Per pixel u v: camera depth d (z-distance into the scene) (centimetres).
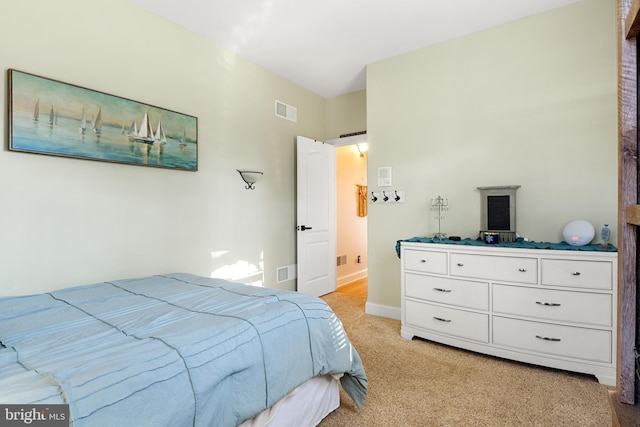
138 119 242
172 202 267
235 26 276
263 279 352
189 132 276
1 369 93
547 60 252
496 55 273
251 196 338
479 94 281
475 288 237
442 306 252
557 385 197
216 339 115
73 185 211
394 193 326
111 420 80
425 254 260
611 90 230
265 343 127
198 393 99
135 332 121
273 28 279
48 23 201
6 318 141
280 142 375
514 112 264
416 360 232
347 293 434
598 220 233
